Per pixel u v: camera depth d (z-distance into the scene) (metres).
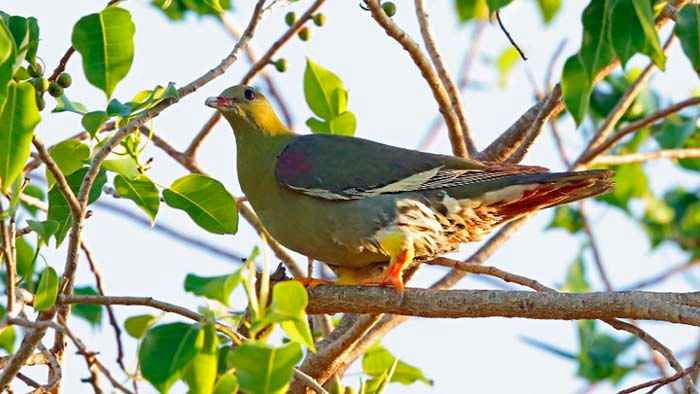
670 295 9.71
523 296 9.72
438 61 12.95
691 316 9.20
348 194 11.86
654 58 9.79
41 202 12.06
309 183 11.97
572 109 10.27
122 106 9.67
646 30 9.64
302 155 12.19
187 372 8.12
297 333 8.16
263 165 12.43
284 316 8.04
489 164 11.89
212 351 8.12
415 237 11.77
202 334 8.05
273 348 7.80
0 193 9.29
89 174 9.24
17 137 9.08
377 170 11.93
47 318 9.21
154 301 8.97
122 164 10.08
